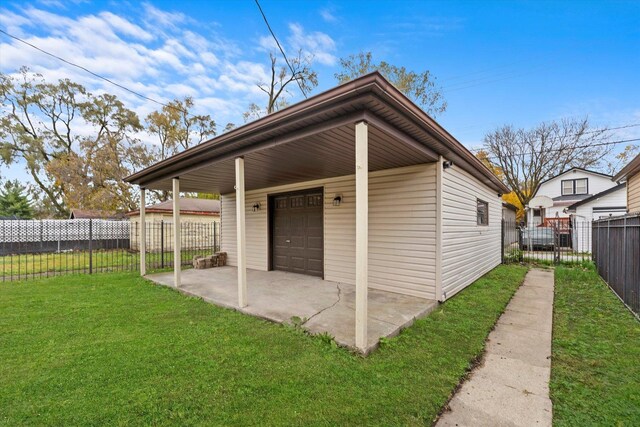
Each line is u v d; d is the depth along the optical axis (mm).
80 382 2545
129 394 2369
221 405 2240
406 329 3725
